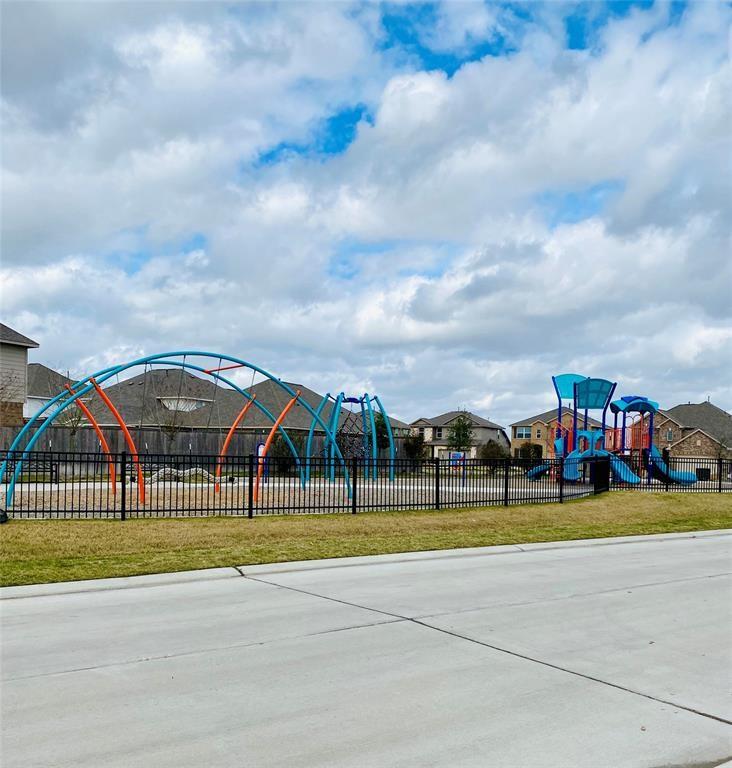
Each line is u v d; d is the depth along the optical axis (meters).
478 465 24.69
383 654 7.12
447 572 12.29
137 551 12.81
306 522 16.30
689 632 8.18
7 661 6.79
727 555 14.96
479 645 7.51
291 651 7.20
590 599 10.02
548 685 6.23
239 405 49.00
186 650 7.20
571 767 4.63
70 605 9.35
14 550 12.23
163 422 45.69
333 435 31.52
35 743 4.89
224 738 5.01
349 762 4.64
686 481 33.47
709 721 5.46
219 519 16.14
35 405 53.72
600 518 20.28
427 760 4.69
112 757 4.68
